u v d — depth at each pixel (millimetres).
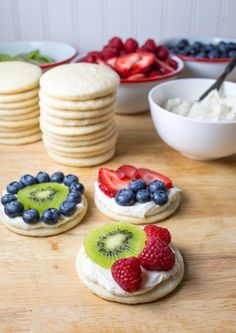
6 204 362
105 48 555
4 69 479
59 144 433
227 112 436
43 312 288
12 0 614
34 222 347
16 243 344
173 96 488
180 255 330
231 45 609
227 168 444
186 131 405
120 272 285
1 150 472
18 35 647
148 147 482
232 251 339
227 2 646
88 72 435
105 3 627
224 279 314
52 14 632
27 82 458
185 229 360
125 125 531
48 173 431
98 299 297
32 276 314
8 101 454
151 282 295
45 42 625
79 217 365
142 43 669
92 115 417
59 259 329
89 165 441
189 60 579
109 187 375
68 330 276
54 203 364
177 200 389
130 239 320
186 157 462
